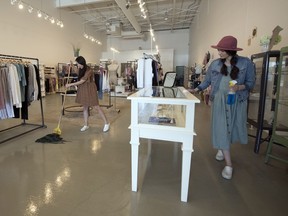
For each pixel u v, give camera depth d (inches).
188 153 61.0
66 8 398.9
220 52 73.6
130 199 64.9
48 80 357.7
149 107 70.3
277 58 102.0
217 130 75.8
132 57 565.0
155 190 70.2
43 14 333.4
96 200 64.2
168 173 82.4
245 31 171.6
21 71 122.6
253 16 157.3
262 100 100.1
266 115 113.0
